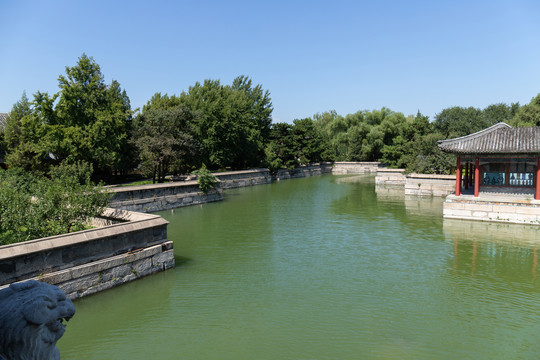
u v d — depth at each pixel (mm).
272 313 16156
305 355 12977
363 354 13039
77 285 16547
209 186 46562
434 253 24672
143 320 15445
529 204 32562
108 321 15352
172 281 19594
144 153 49188
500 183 37156
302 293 18266
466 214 35062
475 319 15680
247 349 13375
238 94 87750
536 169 34531
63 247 16062
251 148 75375
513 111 115625
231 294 18078
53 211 18953
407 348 13445
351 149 103625
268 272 21109
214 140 66000
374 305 16969
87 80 44594
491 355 13055
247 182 68312
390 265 22344
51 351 3994
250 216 37438
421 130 87625
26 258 14914
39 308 3684
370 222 34375
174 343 13773
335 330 14719
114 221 21938
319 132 107125
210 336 14266
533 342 13906
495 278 20297
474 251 25078
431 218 36188
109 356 12953
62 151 41781
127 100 70250
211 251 25062
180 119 57406
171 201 41906
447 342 13875
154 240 20375
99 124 42531
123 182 52438
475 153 35000
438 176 52719
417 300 17516
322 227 32312
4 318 3611
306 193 56719
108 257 18016
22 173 33938
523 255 24234
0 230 19656
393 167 79188
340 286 19141
